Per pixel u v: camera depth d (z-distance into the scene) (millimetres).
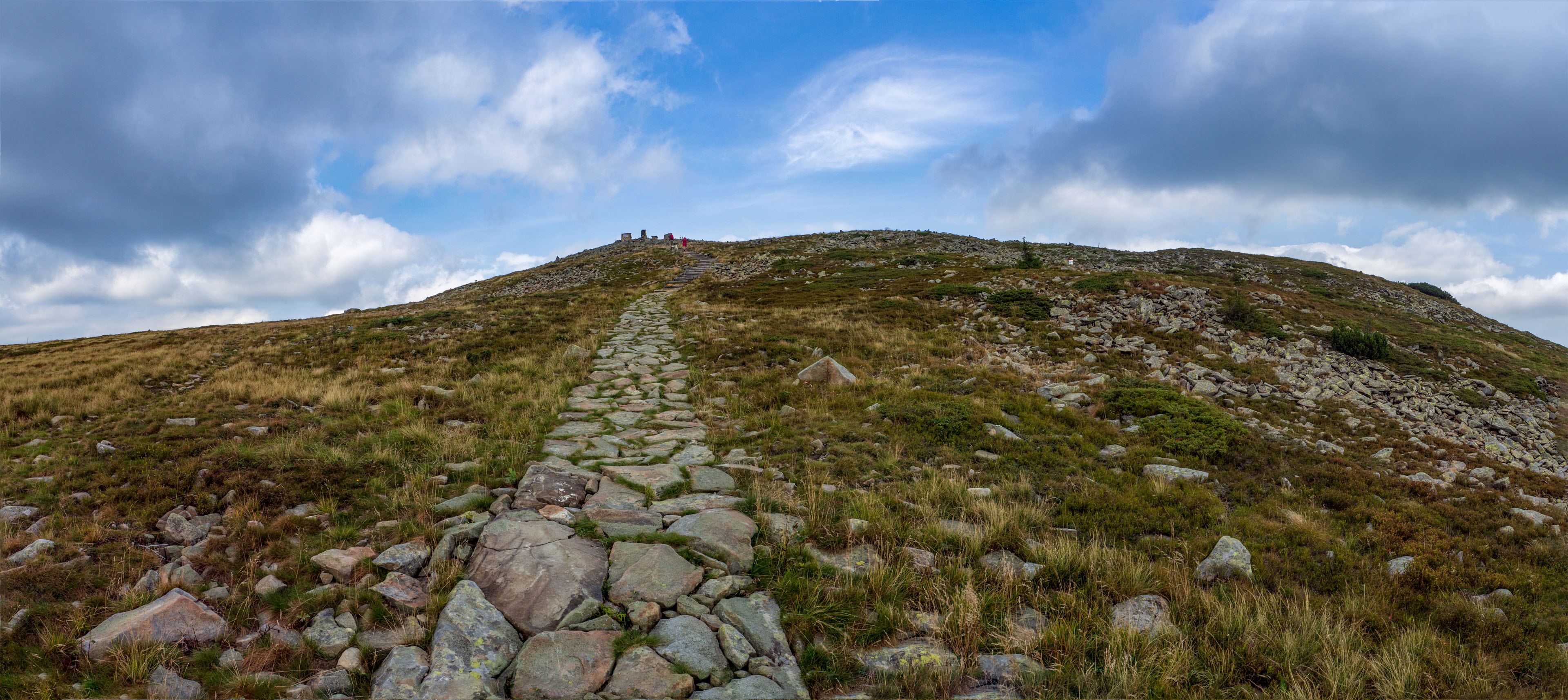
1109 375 16953
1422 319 35938
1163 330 22672
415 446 10320
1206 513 8492
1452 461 11789
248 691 4438
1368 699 4977
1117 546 7574
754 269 52719
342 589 5750
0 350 26938
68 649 4715
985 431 11602
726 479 9172
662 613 5629
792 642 5336
